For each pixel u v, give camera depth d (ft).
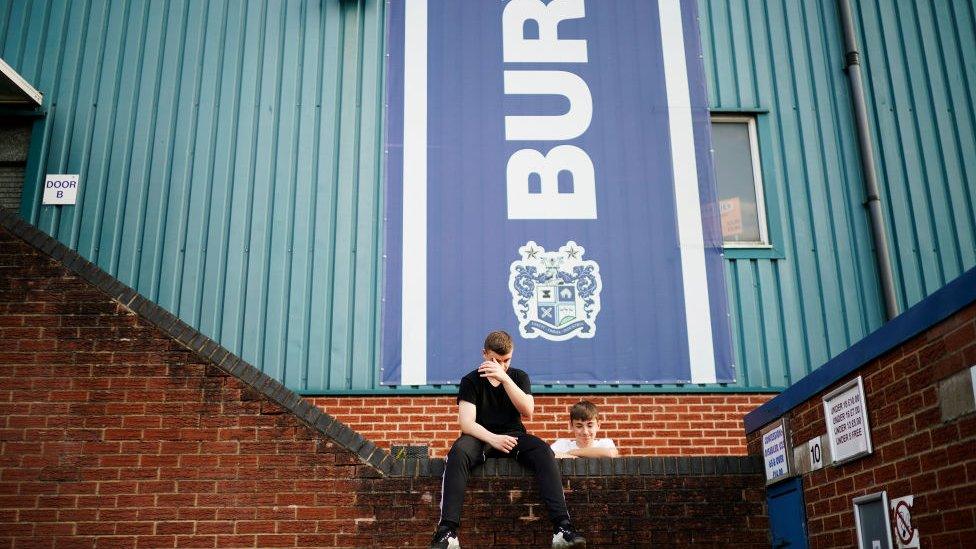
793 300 29.35
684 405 27.94
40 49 31.14
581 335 28.48
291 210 29.60
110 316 20.34
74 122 30.32
